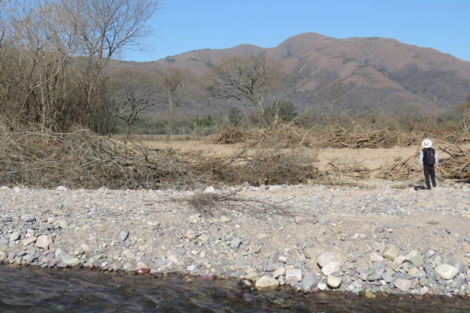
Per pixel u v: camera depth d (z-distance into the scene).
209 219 7.62
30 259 6.71
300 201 9.09
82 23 17.83
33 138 12.21
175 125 35.41
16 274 6.34
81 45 18.12
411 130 22.39
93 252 6.86
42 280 6.18
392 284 5.98
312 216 7.84
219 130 21.94
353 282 6.03
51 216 7.75
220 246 6.86
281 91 33.88
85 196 9.18
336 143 19.66
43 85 16.73
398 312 5.37
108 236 7.14
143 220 7.55
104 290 5.92
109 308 5.46
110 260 6.73
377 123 21.78
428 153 10.67
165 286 6.03
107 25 18.66
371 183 12.22
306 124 22.95
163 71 41.66
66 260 6.68
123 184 11.32
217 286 6.04
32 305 5.50
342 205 8.72
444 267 6.07
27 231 7.23
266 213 7.96
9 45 17.09
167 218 7.64
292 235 6.98
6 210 8.00
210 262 6.60
